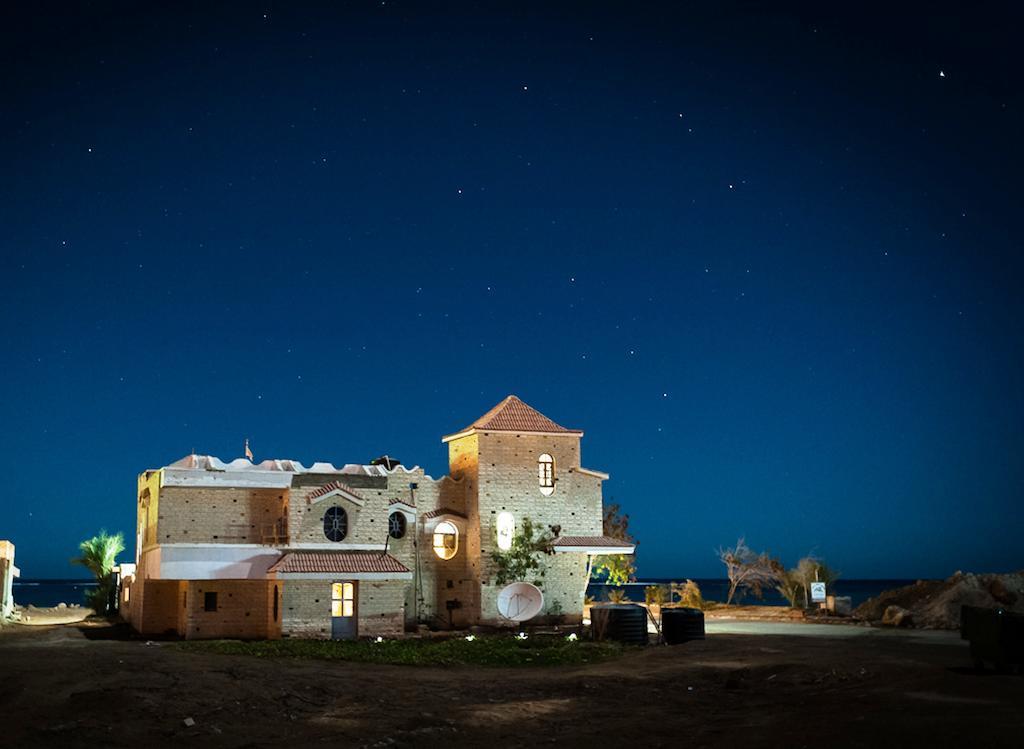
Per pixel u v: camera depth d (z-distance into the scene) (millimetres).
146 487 47438
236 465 45156
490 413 51875
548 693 26172
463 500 50125
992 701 20859
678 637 40281
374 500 46344
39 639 41938
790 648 36312
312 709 23094
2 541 55875
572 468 50969
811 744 17922
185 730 19969
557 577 49375
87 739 18844
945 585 55031
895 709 20406
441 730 20422
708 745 18719
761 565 66625
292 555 43375
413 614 47500
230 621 43969
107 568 58469
